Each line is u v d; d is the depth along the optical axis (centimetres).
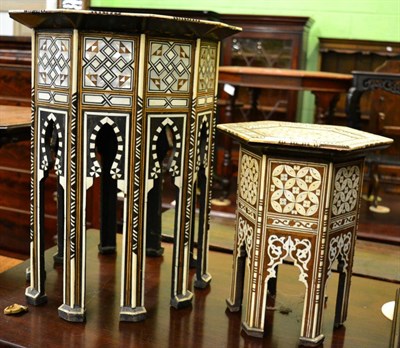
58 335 98
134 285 102
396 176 290
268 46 296
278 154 91
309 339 98
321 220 91
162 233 153
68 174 95
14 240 235
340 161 91
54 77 93
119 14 85
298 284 124
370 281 131
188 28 91
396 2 304
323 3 313
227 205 236
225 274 129
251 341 99
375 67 303
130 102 91
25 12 89
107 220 135
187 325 104
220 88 303
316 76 226
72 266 100
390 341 97
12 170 228
